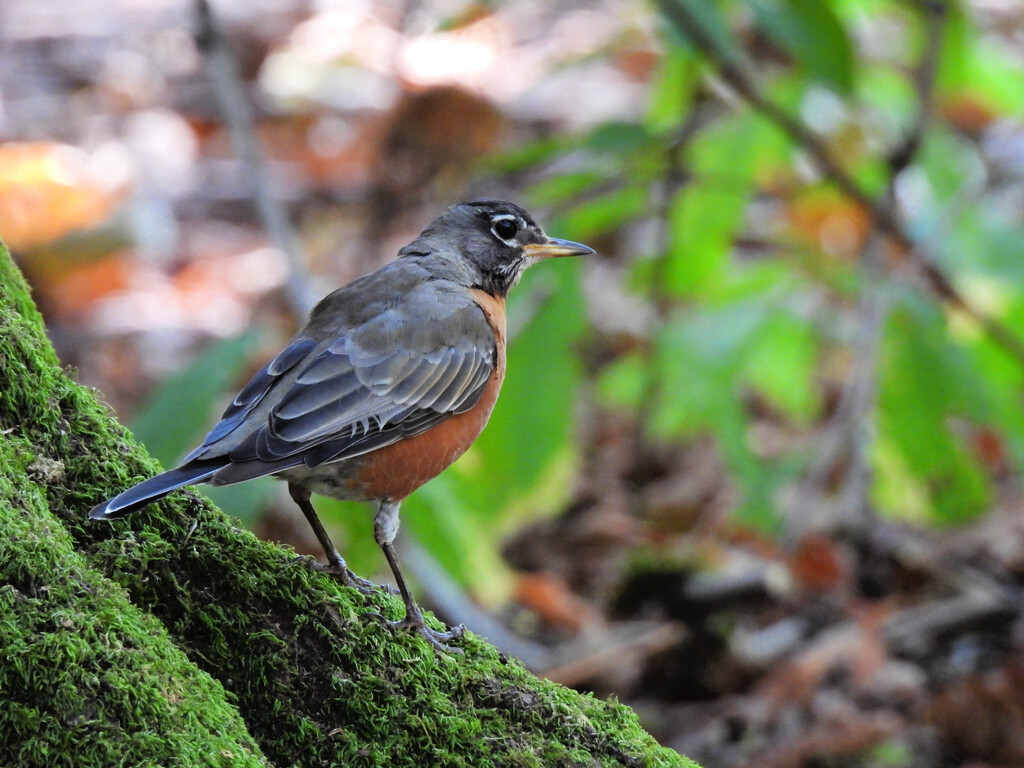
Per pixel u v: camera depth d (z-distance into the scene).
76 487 5.81
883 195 11.48
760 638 11.85
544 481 10.32
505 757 5.55
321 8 24.61
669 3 10.49
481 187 16.58
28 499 5.42
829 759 10.53
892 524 13.14
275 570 5.78
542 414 10.22
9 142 20.20
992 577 12.55
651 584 12.45
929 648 11.73
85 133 20.86
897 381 10.68
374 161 17.70
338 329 7.12
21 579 4.97
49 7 25.59
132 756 4.69
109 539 5.68
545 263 10.27
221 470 5.91
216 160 21.09
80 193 18.20
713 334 11.08
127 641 4.97
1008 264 11.29
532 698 5.77
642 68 21.08
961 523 11.15
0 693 4.72
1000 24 19.34
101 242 17.83
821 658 11.36
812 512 12.80
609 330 16.70
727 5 11.08
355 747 5.48
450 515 9.37
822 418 15.04
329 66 22.98
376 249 17.84
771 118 11.07
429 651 5.81
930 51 11.49
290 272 11.87
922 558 12.66
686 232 12.23
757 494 10.89
